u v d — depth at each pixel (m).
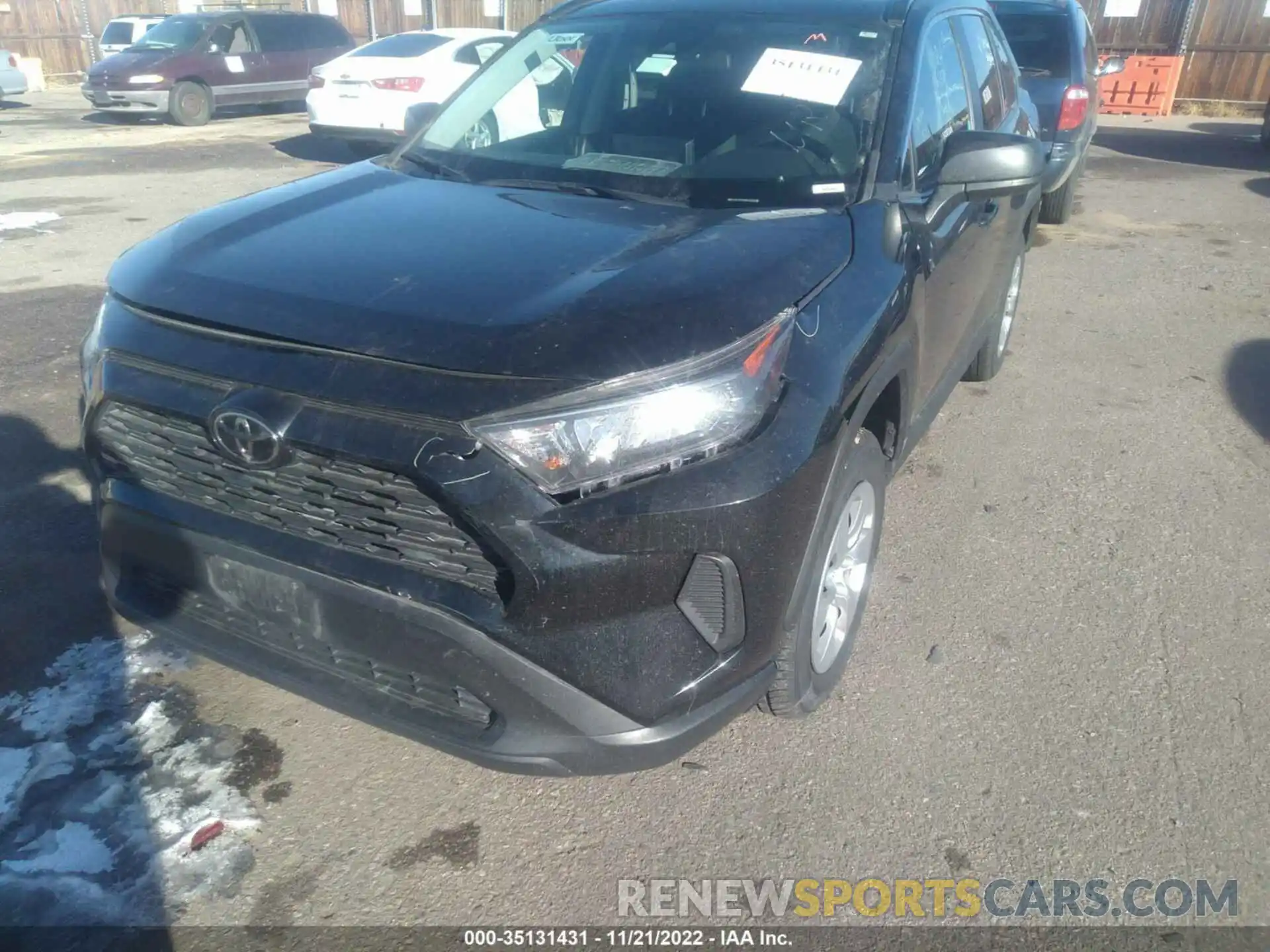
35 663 2.96
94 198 9.19
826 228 2.65
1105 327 6.26
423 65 10.80
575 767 2.12
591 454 1.96
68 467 4.11
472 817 2.51
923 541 3.79
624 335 2.05
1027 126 5.09
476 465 1.93
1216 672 3.08
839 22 3.43
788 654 2.44
